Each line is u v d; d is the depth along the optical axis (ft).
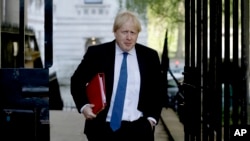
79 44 113.39
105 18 113.80
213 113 12.94
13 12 30.01
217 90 12.66
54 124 29.01
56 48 112.88
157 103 11.50
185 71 13.94
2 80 10.49
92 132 11.24
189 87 13.39
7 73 10.48
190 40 13.93
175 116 29.22
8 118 10.45
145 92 11.33
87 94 11.18
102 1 113.91
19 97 10.48
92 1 114.21
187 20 13.94
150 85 11.43
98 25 114.01
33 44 42.98
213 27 12.45
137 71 11.27
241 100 17.13
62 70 91.97
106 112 11.13
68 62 104.42
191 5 13.48
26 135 10.44
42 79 10.48
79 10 113.39
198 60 13.14
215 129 13.01
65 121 30.45
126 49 11.16
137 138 11.16
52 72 53.98
